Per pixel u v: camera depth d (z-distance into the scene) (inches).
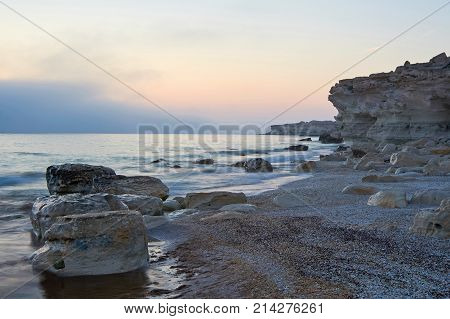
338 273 293.4
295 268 309.3
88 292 290.7
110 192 668.1
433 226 390.3
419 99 1889.8
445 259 319.3
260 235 417.1
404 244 362.9
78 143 2588.6
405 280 275.3
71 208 432.5
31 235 462.0
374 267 303.9
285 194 651.5
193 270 328.5
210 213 552.7
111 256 329.4
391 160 1178.6
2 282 311.6
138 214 353.1
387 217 470.0
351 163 1296.8
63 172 641.0
